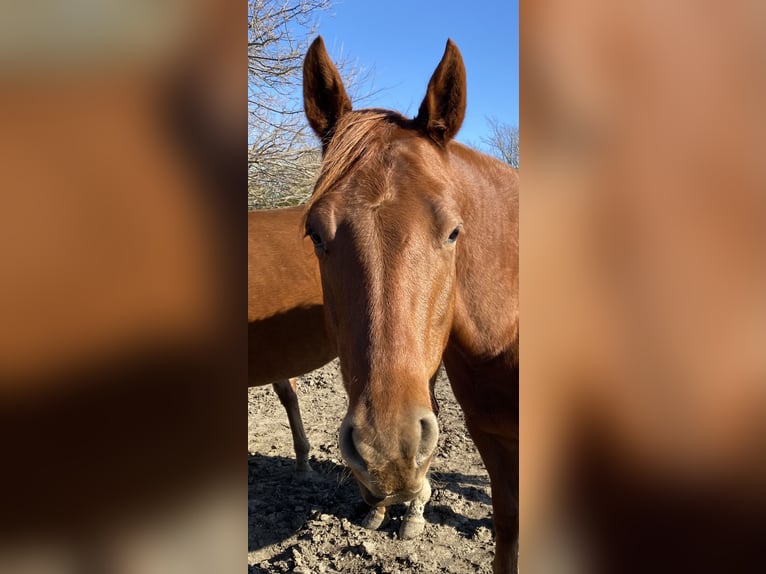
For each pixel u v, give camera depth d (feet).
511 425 7.68
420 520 11.02
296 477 13.46
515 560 8.26
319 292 11.84
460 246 7.02
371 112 6.70
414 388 5.05
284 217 12.88
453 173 6.64
